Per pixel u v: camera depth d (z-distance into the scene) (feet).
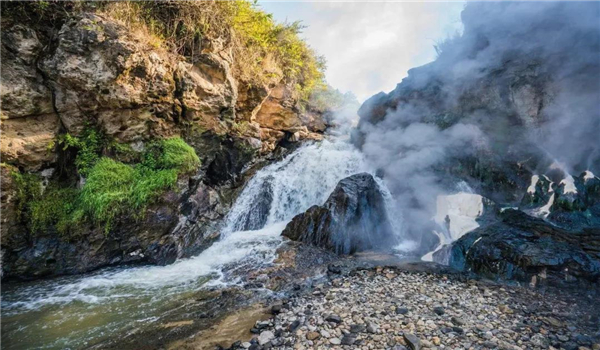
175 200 22.44
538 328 11.73
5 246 17.87
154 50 21.89
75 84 19.12
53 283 17.90
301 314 13.50
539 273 15.51
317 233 23.20
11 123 18.19
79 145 20.44
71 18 18.70
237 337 12.23
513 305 13.62
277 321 13.09
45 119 19.56
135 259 20.77
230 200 28.35
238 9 28.66
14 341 12.57
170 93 23.44
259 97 32.91
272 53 35.17
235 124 30.66
